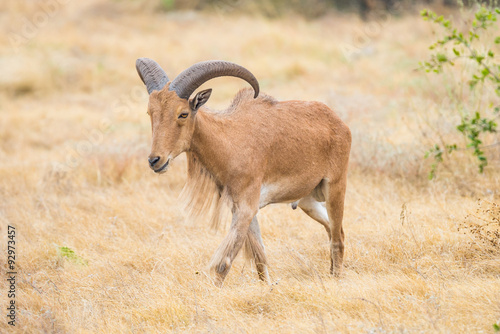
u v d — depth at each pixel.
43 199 30.59
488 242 21.44
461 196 27.73
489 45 33.12
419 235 22.81
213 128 20.05
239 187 20.19
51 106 54.66
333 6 79.31
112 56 66.38
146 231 26.88
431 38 51.88
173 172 33.28
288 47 65.38
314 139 21.41
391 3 73.62
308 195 22.92
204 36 70.25
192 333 17.14
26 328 18.28
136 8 81.56
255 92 20.33
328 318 16.95
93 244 25.44
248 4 79.50
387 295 18.09
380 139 33.31
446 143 31.52
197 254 23.59
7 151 43.06
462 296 17.47
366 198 28.31
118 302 19.72
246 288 19.52
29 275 22.42
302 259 22.02
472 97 32.88
